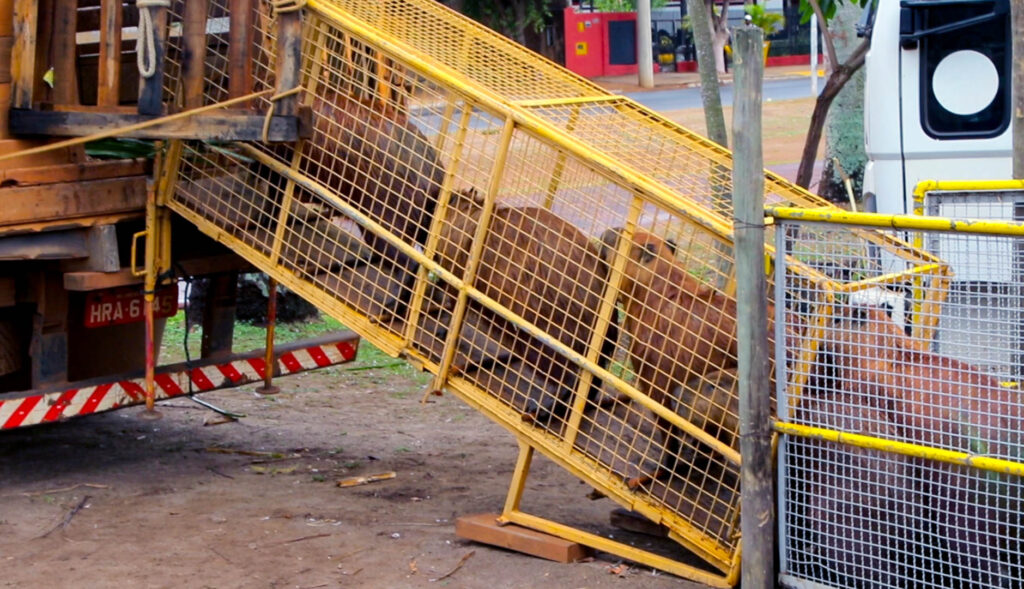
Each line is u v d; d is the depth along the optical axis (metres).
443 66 6.03
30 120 6.21
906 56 8.75
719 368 5.26
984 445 4.47
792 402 4.88
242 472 7.24
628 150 5.98
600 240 5.55
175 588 5.19
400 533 5.99
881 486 4.71
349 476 7.18
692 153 6.03
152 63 6.08
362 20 6.57
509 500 5.83
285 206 6.37
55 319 6.75
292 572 5.40
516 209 5.78
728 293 5.31
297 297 11.84
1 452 7.69
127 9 7.49
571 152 5.39
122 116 6.12
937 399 4.62
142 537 5.89
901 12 8.65
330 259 6.30
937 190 6.20
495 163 5.67
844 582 4.85
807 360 4.84
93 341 7.59
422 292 6.01
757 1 45.56
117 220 6.63
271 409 9.16
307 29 6.23
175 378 7.21
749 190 4.63
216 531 6.00
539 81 6.59
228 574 5.37
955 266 4.86
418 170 6.09
